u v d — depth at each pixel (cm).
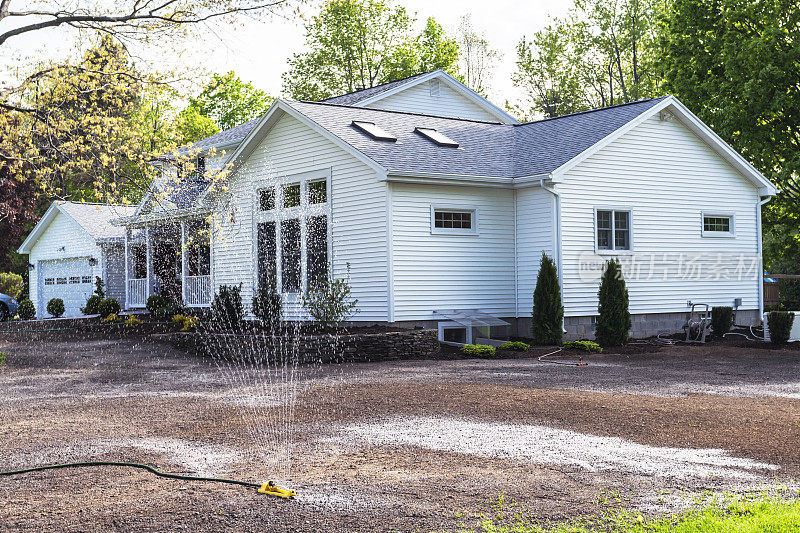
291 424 873
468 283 1803
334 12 4062
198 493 592
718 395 1057
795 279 3238
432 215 1750
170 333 2005
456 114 2609
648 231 1962
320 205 1859
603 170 1875
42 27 1597
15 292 3941
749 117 2662
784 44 2594
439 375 1277
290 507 551
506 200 1877
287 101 1916
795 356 1589
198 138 4472
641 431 809
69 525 516
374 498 570
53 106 1659
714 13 2800
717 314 1955
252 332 1725
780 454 702
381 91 2422
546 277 1733
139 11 1636
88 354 1694
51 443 786
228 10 1586
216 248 2153
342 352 1491
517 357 1556
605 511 530
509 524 504
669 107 1984
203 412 960
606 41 4409
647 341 1878
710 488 589
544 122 2256
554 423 855
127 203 1702
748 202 2183
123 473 660
